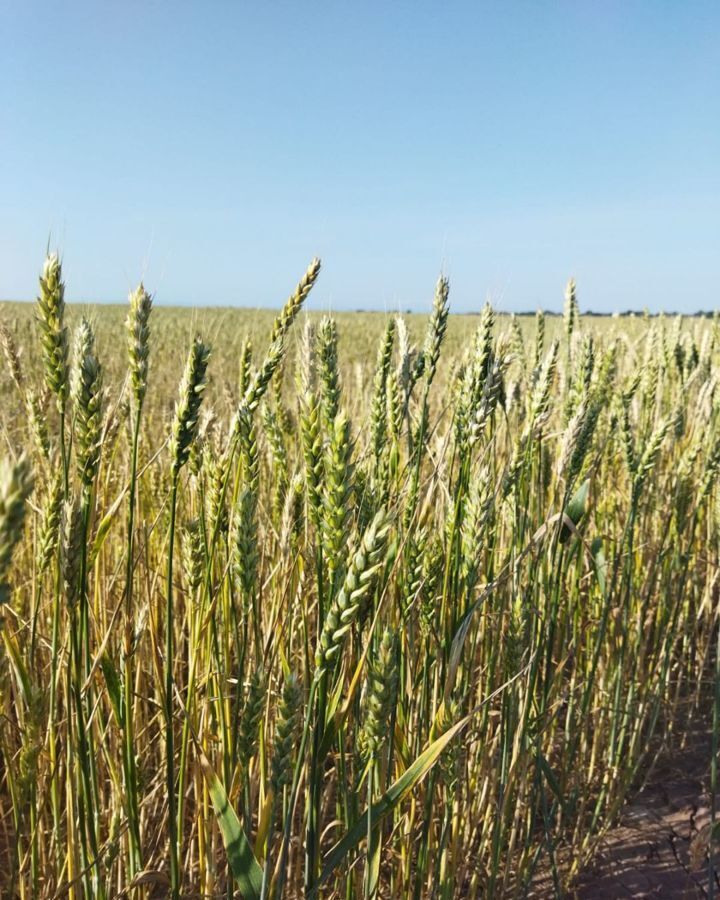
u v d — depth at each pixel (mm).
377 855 2162
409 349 2646
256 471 2260
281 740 1686
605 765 4336
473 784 3318
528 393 3596
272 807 1711
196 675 2344
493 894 3014
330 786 3125
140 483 3107
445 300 2643
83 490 1801
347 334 23641
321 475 1861
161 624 2703
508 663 2994
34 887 2160
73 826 2186
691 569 5301
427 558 2461
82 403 1747
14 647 1996
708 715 5277
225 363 9211
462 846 3154
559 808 3582
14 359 2609
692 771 4668
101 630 2455
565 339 4906
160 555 3449
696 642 5395
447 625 2586
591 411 3256
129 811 2119
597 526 4516
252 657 2688
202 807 2320
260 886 1774
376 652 2188
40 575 2066
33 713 2004
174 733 3107
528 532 3531
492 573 3266
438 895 2750
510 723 3070
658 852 3900
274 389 3080
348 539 2201
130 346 1832
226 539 2535
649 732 4211
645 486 5031
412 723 2730
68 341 1826
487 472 2502
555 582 3363
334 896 2760
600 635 3805
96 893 2158
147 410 5680
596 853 3896
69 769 2158
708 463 4570
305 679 2477
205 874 2365
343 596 1529
